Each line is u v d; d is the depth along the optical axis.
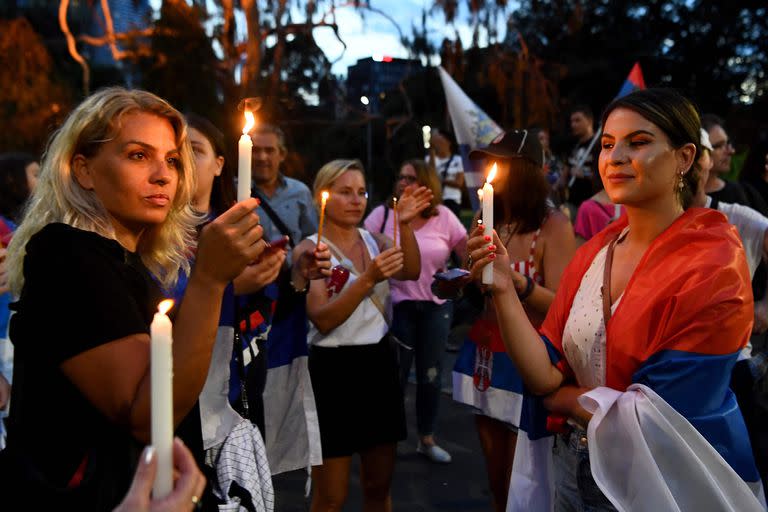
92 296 1.31
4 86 15.01
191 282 1.38
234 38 13.71
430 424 4.75
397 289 4.75
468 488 4.27
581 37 28.19
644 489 1.70
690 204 2.04
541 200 3.11
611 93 28.50
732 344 1.75
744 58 28.98
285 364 2.74
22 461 1.33
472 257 2.06
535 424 2.30
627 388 1.84
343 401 3.06
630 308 1.88
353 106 16.12
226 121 12.81
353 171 3.49
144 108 1.50
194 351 1.35
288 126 14.44
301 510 3.96
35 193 1.54
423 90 21.08
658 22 29.12
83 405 1.33
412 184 4.80
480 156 3.28
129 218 1.50
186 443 1.64
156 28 13.50
